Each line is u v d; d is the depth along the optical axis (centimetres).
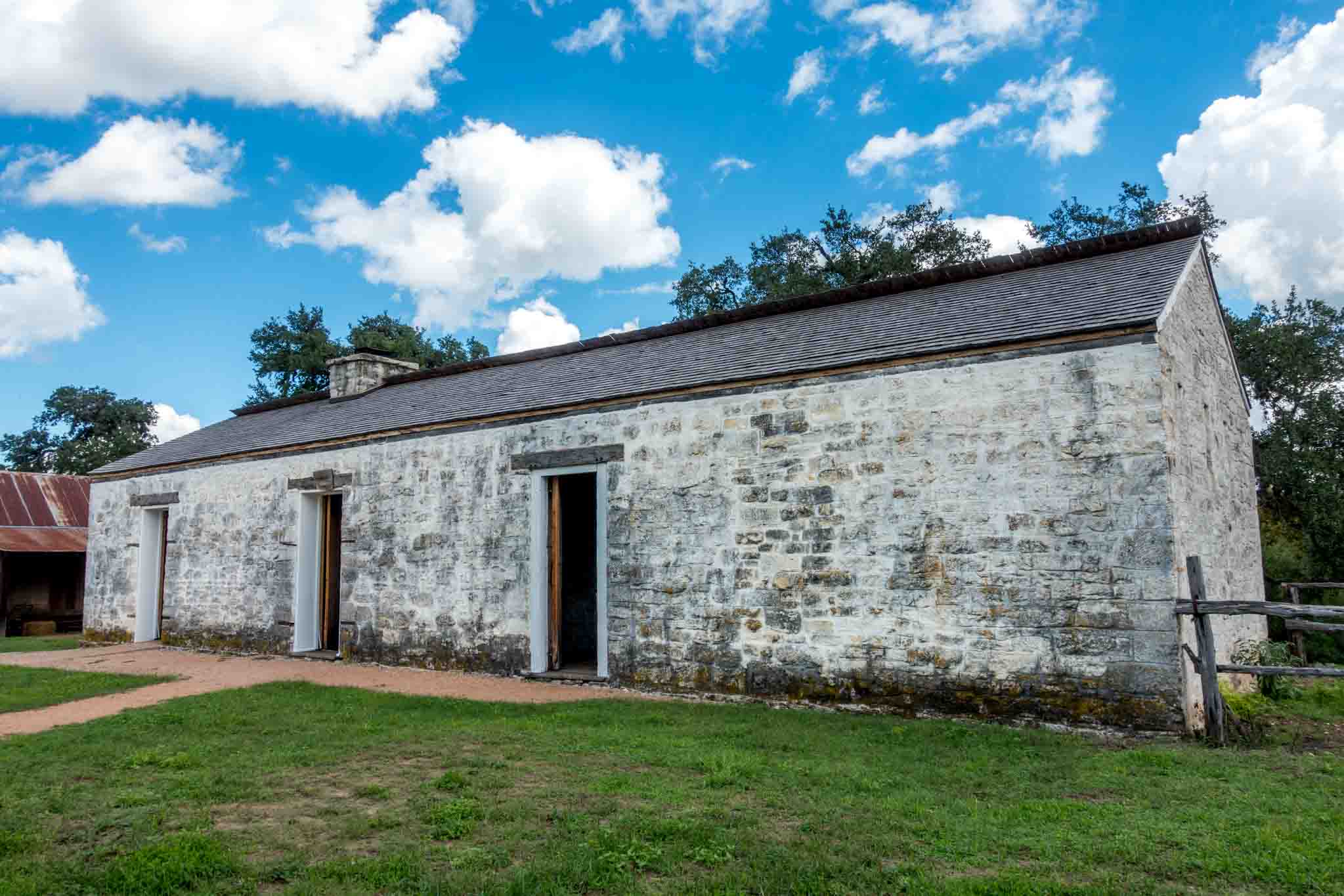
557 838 476
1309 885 400
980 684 811
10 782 612
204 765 661
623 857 440
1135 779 590
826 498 920
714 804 536
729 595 977
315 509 1483
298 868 436
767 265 2777
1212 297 1100
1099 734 743
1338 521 1612
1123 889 396
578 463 1123
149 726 820
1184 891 399
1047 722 774
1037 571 794
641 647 1041
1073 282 962
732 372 1016
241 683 1138
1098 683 755
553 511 1182
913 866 429
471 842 474
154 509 1786
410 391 1620
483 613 1204
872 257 2606
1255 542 1256
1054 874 416
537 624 1148
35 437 4425
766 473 964
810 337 1073
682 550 1018
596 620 1461
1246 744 700
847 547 902
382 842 478
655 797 554
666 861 437
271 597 1486
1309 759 641
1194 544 853
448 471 1268
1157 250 999
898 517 873
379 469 1355
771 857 441
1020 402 818
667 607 1023
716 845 460
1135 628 744
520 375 1440
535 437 1174
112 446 4216
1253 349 1753
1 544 2211
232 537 1568
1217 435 1038
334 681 1157
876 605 877
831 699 895
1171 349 823
